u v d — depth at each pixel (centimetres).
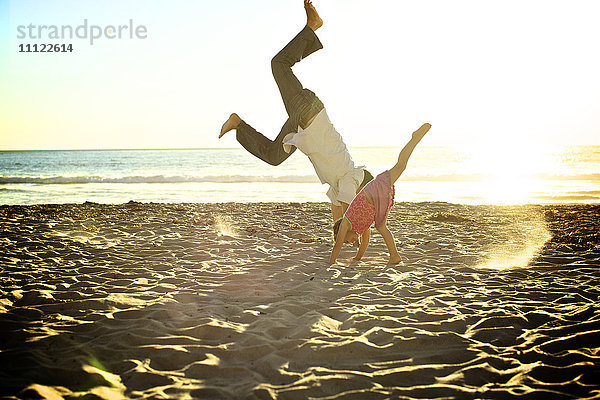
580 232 747
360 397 227
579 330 315
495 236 721
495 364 266
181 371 255
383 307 366
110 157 7394
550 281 451
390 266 513
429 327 321
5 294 397
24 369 249
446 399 226
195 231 745
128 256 558
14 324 322
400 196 1552
